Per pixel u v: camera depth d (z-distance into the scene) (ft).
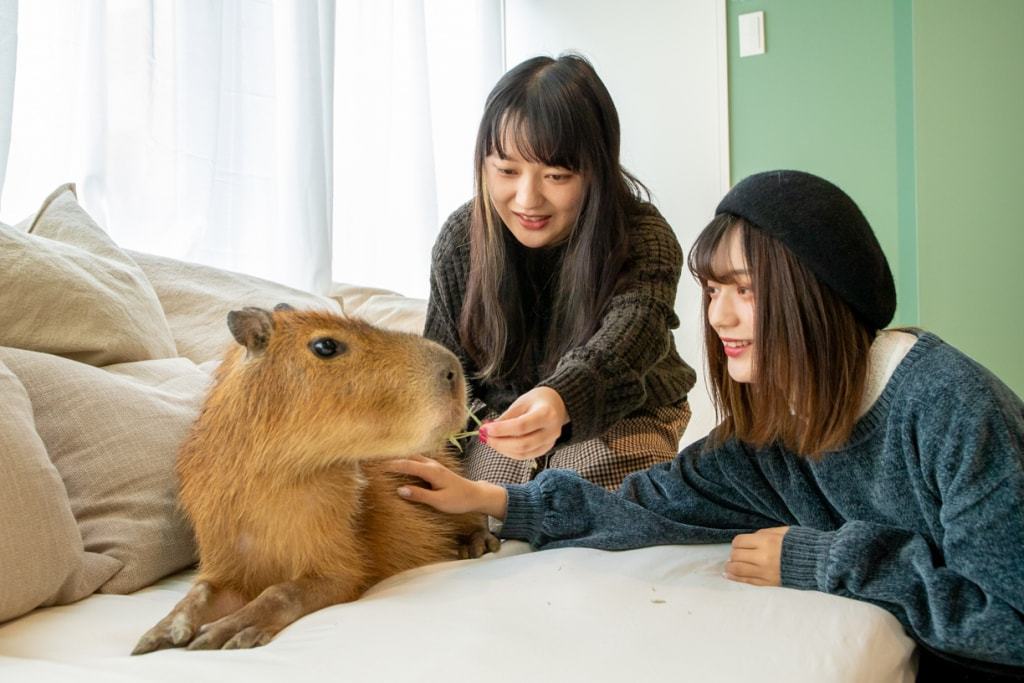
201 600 4.33
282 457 4.39
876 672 3.75
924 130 12.19
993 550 3.94
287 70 10.37
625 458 6.57
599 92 6.16
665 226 6.69
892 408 4.34
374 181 11.89
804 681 3.46
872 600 4.26
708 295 4.84
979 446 4.03
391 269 12.25
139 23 8.55
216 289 7.82
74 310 5.95
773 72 13.73
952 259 12.23
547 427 5.05
